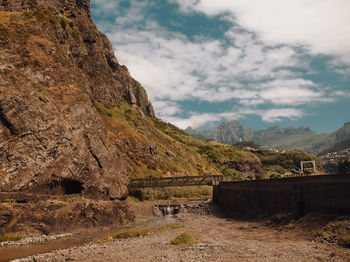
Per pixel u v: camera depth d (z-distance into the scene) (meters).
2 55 50.28
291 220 39.19
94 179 53.78
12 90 43.00
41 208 36.66
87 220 43.44
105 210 48.25
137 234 37.25
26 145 41.41
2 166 37.62
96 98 126.19
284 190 48.16
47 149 44.44
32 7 73.88
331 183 36.62
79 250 27.22
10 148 39.28
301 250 23.92
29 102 44.66
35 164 41.66
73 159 49.22
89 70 129.00
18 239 32.12
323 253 22.41
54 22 72.56
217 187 72.94
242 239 32.47
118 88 162.75
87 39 133.62
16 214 33.59
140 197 84.19
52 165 44.56
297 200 41.66
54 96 54.62
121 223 52.12
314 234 29.66
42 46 60.75
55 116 48.78
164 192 98.25
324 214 35.38
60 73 60.59
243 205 60.62
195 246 27.56
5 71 44.47
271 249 25.11
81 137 54.34
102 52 148.25
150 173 108.88
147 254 24.66
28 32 60.91
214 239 32.69
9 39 54.72
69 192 49.12
